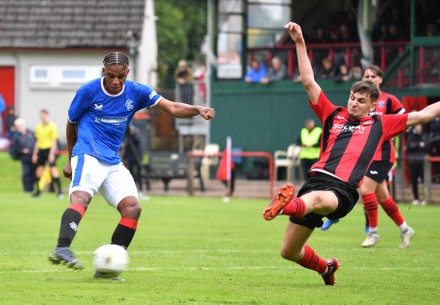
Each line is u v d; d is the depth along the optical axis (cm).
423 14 5106
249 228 2997
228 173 4588
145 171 5025
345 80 5300
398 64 5222
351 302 1415
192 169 4847
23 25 7500
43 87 7419
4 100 7438
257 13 5706
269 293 1502
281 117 5553
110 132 1595
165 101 1614
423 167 4434
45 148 4509
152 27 8606
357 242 2552
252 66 5644
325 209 1461
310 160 4416
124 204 1582
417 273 1852
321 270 1598
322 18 5441
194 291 1508
